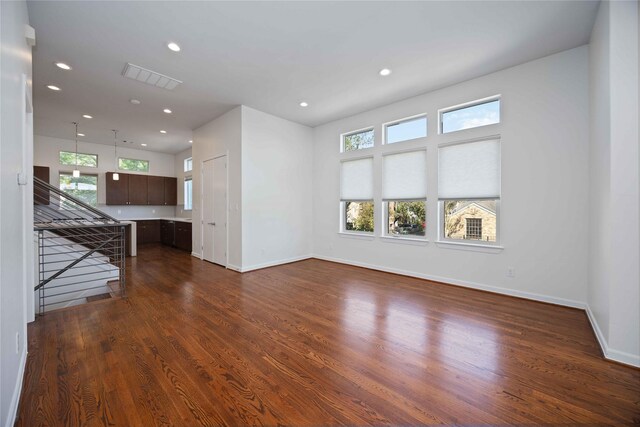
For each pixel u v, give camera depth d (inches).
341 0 89.4
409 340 91.6
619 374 72.9
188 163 317.7
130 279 166.9
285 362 78.9
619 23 78.9
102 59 124.3
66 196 129.6
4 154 54.2
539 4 91.2
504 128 133.9
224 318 109.3
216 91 158.6
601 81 91.0
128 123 217.2
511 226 132.7
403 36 108.3
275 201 204.1
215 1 89.5
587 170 113.4
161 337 93.3
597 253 97.7
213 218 212.5
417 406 61.7
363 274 178.2
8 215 57.5
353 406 61.7
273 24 101.1
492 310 116.5
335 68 133.1
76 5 90.3
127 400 62.9
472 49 117.3
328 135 219.8
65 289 152.0
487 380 70.8
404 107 171.5
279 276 173.5
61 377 70.9
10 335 57.6
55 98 166.4
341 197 212.1
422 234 169.5
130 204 298.5
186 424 56.4
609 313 80.1
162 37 108.6
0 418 47.8
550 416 58.6
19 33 71.2
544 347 86.8
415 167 168.6
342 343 89.7
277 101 174.6
